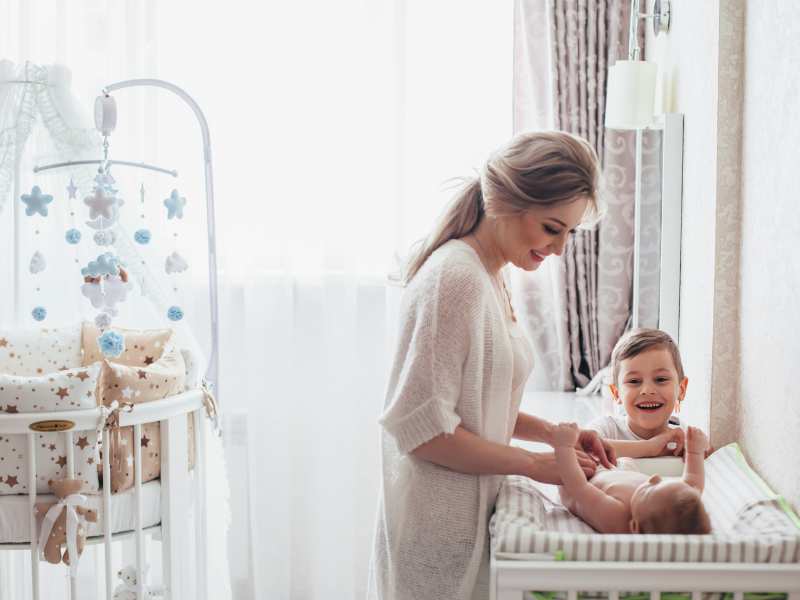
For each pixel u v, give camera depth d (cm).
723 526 152
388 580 159
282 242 322
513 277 321
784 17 151
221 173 325
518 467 150
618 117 237
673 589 133
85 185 245
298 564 331
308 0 321
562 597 135
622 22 304
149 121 319
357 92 322
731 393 181
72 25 320
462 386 149
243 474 329
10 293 288
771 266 158
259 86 323
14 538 208
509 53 322
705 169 189
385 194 325
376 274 327
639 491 147
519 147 148
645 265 234
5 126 239
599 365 314
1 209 244
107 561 209
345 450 325
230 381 328
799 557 134
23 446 207
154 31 318
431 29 322
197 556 243
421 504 152
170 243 323
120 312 314
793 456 147
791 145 147
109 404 214
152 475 222
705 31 190
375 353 329
